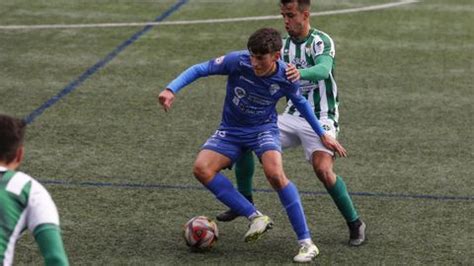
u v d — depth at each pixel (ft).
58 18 118.42
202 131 78.02
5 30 112.06
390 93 89.76
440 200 63.00
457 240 56.24
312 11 123.13
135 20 117.91
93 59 100.58
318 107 55.83
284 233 57.00
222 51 104.73
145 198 62.54
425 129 79.15
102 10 122.93
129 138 75.66
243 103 52.13
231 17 120.06
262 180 66.13
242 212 52.37
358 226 54.90
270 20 118.83
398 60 101.60
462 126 80.12
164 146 73.82
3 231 32.99
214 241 53.62
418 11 124.16
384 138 76.59
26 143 73.77
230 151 52.90
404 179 67.05
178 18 119.14
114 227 57.47
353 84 92.58
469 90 91.15
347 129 78.79
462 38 111.34
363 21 118.21
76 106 84.23
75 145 73.61
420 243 55.67
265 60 50.26
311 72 52.37
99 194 63.10
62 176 66.59
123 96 87.61
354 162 70.64
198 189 64.39
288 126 55.72
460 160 71.51
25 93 88.07
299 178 66.95
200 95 88.48
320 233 57.00
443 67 99.25
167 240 55.62
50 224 33.12
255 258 53.11
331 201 62.44
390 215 60.13
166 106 50.78
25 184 33.58
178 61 100.27
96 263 52.13
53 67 97.30
